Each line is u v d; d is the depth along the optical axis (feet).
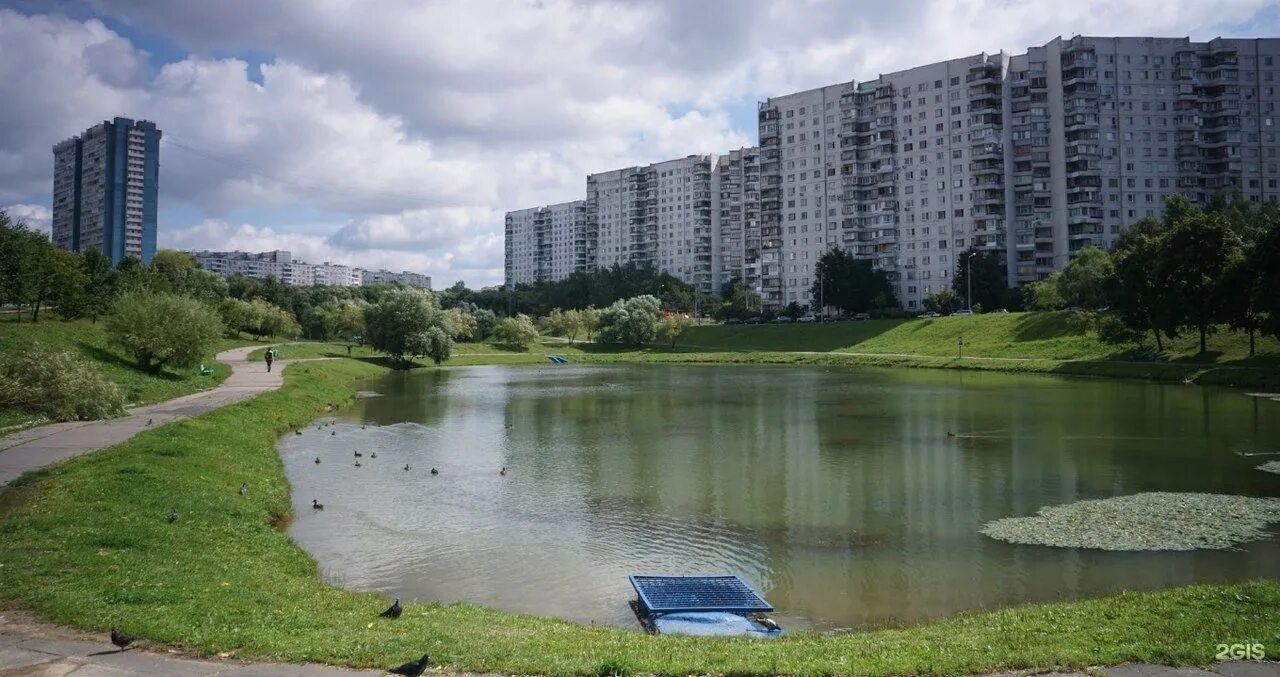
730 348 476.13
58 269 237.04
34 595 46.93
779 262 591.37
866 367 356.38
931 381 273.95
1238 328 251.80
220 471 98.68
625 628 57.67
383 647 39.81
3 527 65.00
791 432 157.17
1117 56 480.23
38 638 39.99
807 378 299.58
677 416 184.65
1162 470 113.80
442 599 63.93
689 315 583.17
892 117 533.96
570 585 68.08
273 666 36.63
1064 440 141.18
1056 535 82.74
